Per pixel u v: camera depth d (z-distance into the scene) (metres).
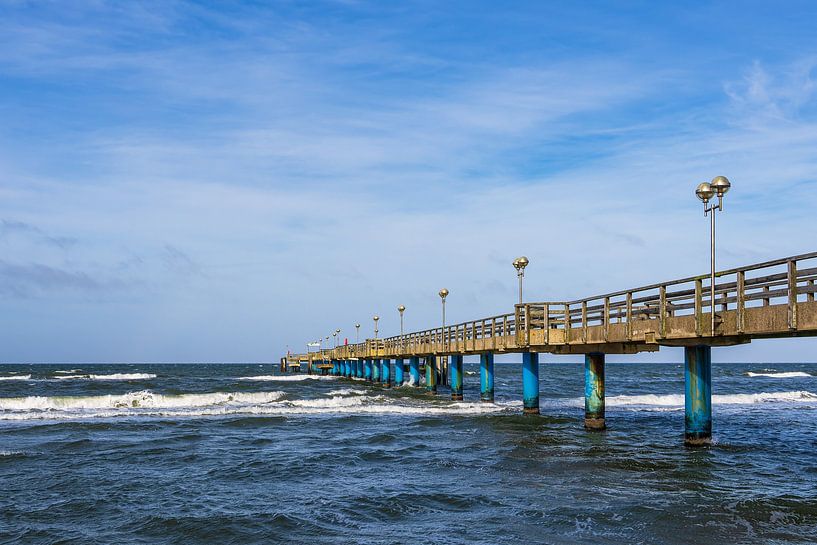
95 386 62.22
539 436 24.11
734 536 12.21
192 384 67.12
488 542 12.10
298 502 15.04
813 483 16.30
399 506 14.62
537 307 28.08
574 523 13.11
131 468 18.98
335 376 88.69
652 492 15.44
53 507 14.71
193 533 12.81
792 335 15.16
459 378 41.28
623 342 21.39
